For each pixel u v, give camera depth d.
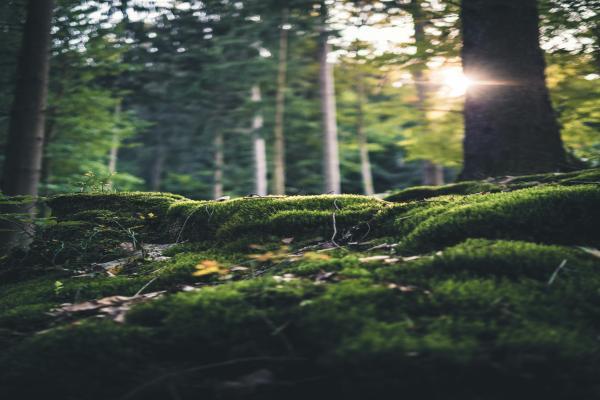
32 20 6.26
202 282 2.61
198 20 12.19
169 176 27.06
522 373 1.38
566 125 6.66
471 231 2.46
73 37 10.23
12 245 4.67
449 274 2.02
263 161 23.19
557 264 1.99
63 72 11.11
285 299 1.93
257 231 3.17
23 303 2.67
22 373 1.69
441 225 2.53
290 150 24.16
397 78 7.53
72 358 1.72
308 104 22.28
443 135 8.41
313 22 13.59
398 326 1.62
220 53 18.45
